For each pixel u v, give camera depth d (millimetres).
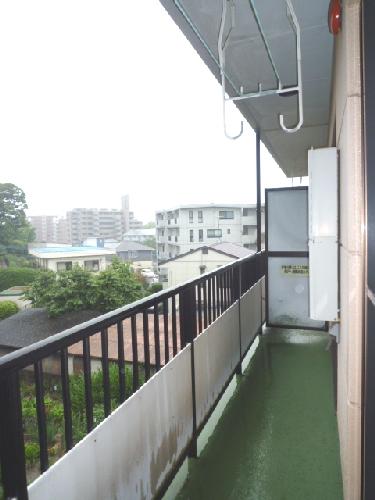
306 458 2150
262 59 2449
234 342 3109
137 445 1500
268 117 3912
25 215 30047
